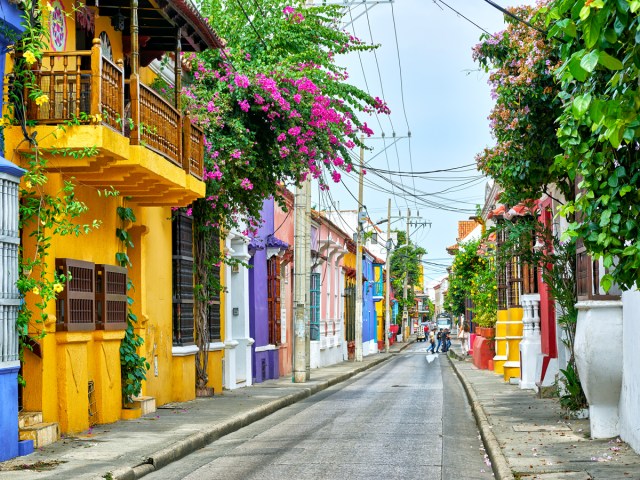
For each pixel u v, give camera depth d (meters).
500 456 11.21
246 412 17.27
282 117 20.52
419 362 50.81
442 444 13.61
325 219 41.88
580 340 12.49
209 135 19.66
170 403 19.33
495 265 31.56
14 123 12.06
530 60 13.85
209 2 22.48
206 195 19.98
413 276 107.50
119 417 15.63
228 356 24.88
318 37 22.31
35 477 9.82
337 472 10.99
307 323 29.53
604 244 7.43
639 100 6.12
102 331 14.72
